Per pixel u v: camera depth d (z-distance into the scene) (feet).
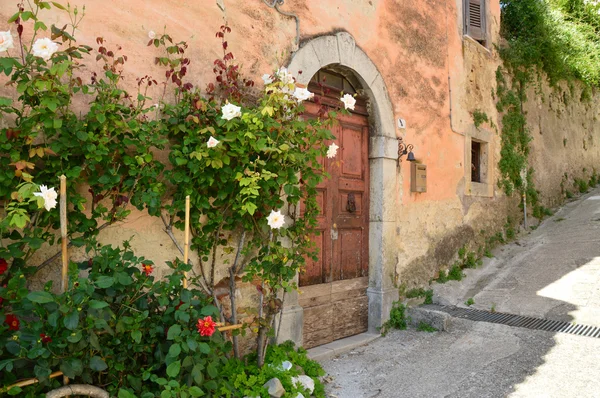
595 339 13.94
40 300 6.85
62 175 8.03
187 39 11.14
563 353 13.08
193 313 8.58
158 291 8.66
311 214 12.00
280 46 13.15
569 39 34.42
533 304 17.28
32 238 8.00
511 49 26.40
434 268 19.42
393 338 15.48
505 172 25.94
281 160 10.75
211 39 11.59
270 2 12.93
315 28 14.20
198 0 11.35
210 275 11.41
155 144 9.48
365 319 16.14
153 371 8.72
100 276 7.82
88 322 7.32
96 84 9.10
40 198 7.23
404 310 16.63
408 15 18.26
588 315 15.67
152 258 10.48
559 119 33.22
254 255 12.17
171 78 10.74
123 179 9.73
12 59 7.73
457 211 21.26
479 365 12.73
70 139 8.56
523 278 20.10
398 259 17.21
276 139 10.73
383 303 15.98
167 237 10.78
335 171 15.23
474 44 23.22
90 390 7.71
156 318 8.82
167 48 10.44
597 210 28.32
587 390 10.89
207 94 11.34
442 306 17.88
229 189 10.45
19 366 7.01
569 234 25.03
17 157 7.85
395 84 17.33
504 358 13.07
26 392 7.29
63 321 7.07
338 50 14.78
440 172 20.03
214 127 10.49
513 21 29.55
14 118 8.66
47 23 9.09
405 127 17.67
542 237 25.80
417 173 18.02
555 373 11.88
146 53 10.45
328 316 14.78
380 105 16.34
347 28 15.31
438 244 19.75
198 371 8.24
